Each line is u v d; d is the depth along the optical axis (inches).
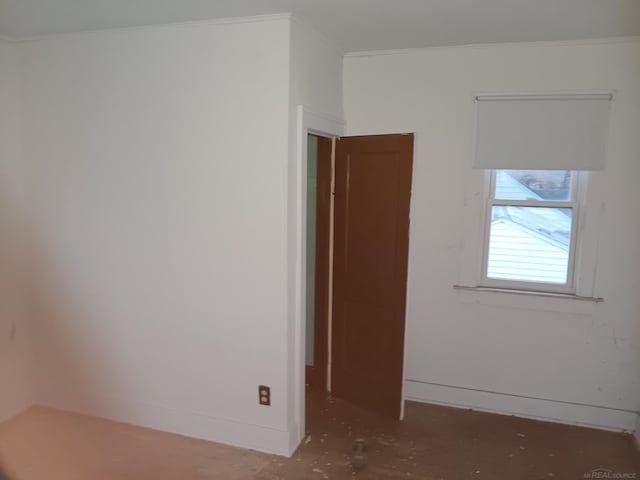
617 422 119.0
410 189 113.7
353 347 129.7
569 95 112.1
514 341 124.0
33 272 121.3
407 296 117.7
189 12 93.5
